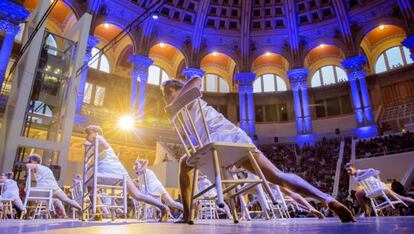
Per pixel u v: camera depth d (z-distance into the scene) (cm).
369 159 1627
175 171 1352
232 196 247
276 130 2716
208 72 2981
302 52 2616
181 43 2562
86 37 993
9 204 678
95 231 117
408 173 1384
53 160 945
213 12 2669
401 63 2500
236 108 2841
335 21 2511
